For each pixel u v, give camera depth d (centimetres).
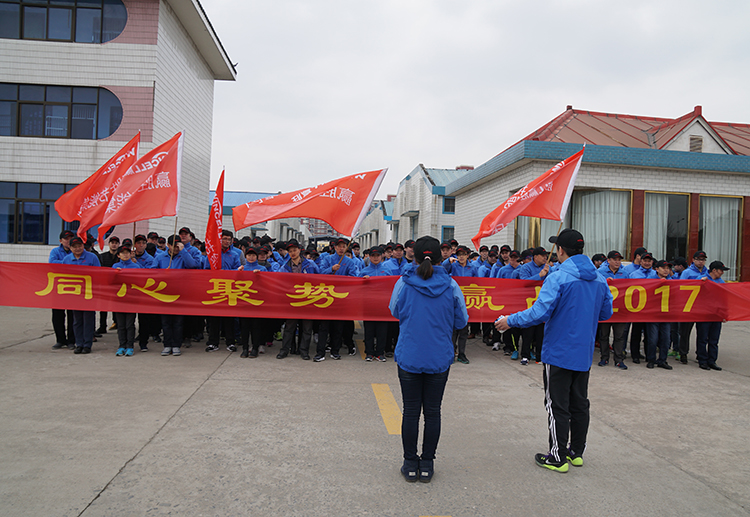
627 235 1210
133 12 1291
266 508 272
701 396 523
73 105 1302
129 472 308
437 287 318
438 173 2723
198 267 694
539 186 621
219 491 289
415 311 316
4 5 1284
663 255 1229
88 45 1287
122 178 639
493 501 289
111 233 1276
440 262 330
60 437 359
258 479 306
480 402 483
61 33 1295
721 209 1255
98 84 1288
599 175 1192
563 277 344
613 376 613
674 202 1230
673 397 517
